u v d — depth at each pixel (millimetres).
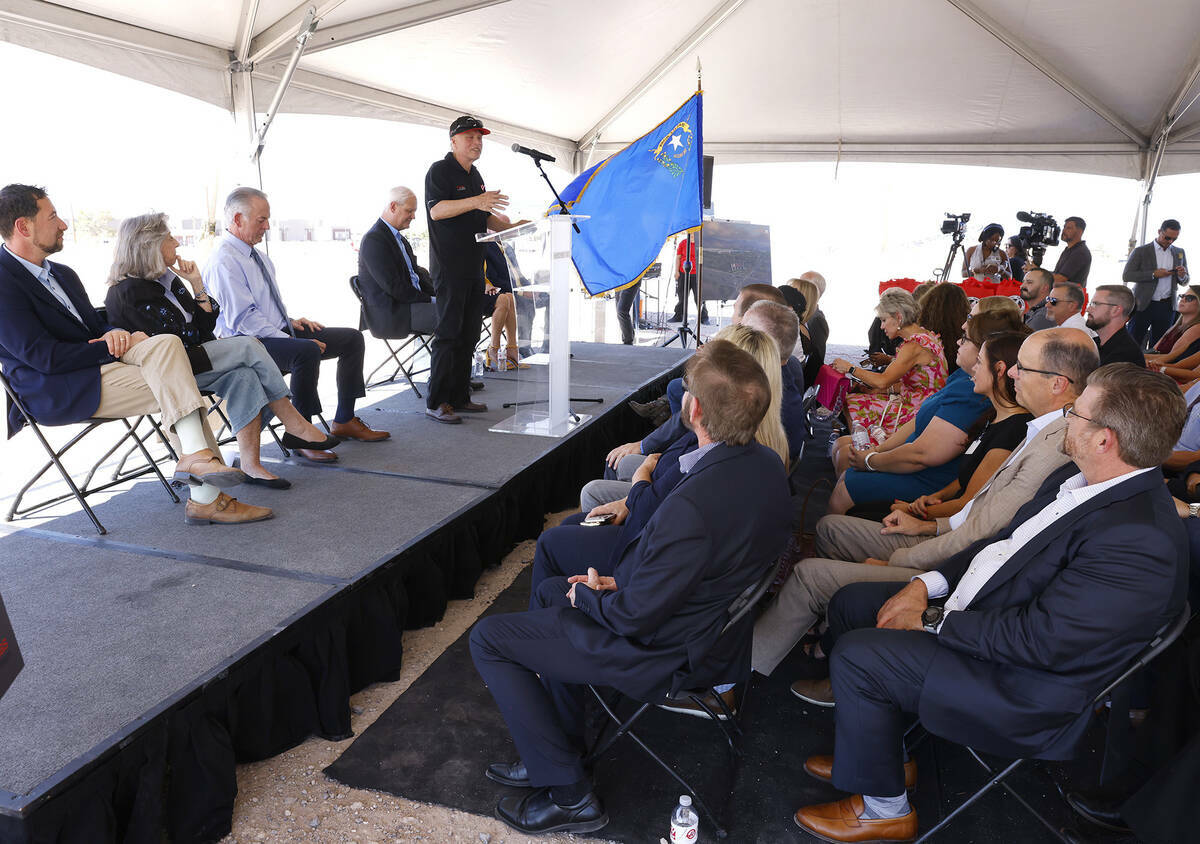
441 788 2045
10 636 1286
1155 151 8969
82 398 2926
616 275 5738
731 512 1751
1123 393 1537
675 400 3727
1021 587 1704
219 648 2107
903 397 4051
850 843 1861
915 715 2049
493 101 7691
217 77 5109
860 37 7543
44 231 2928
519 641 1823
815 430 6215
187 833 1840
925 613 1819
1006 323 2781
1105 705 2328
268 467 3777
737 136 9883
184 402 2938
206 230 5547
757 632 2352
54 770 1617
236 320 3834
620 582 1859
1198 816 1556
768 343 2207
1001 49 7621
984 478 2436
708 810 1896
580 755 1936
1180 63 7598
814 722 2375
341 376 4195
